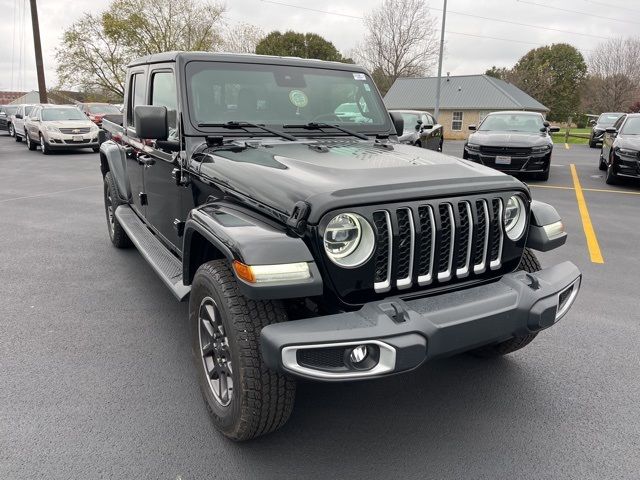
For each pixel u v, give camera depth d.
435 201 2.45
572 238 6.79
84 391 3.10
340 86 3.90
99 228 7.07
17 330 3.91
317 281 2.20
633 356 3.58
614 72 62.81
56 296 4.59
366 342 2.13
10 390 3.10
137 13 38.44
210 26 40.50
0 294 4.62
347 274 2.30
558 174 13.41
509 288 2.56
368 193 2.31
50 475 2.40
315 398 3.08
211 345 2.69
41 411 2.89
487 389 3.17
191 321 2.84
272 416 2.42
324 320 2.19
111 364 3.42
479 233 2.62
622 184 11.53
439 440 2.70
